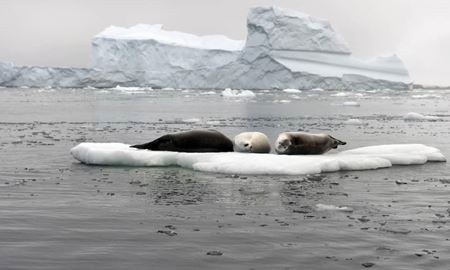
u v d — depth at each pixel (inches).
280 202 303.6
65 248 214.2
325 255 208.8
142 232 239.1
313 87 3284.9
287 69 3257.9
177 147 468.1
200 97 2428.6
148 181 367.2
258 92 3147.1
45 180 371.9
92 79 3572.8
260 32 3326.8
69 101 1950.1
